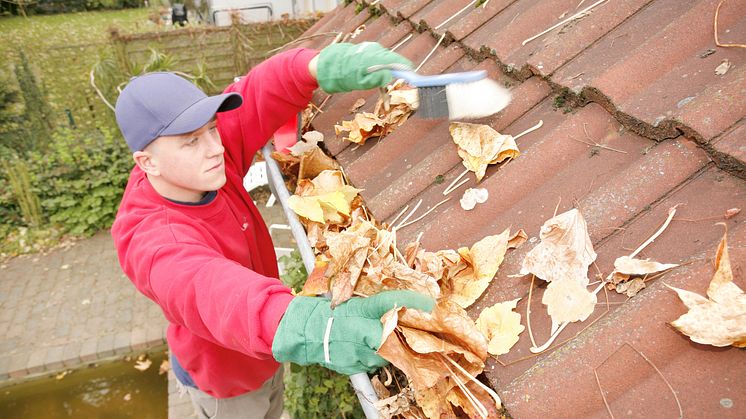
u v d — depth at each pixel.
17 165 6.18
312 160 1.89
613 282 1.06
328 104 2.24
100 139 6.64
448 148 1.58
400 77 1.51
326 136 2.05
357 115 1.88
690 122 1.12
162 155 1.50
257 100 1.85
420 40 2.22
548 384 0.98
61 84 8.05
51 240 6.31
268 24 6.96
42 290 5.52
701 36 1.30
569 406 0.95
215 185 1.58
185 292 1.24
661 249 1.05
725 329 0.89
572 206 1.22
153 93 1.49
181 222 1.54
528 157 1.38
